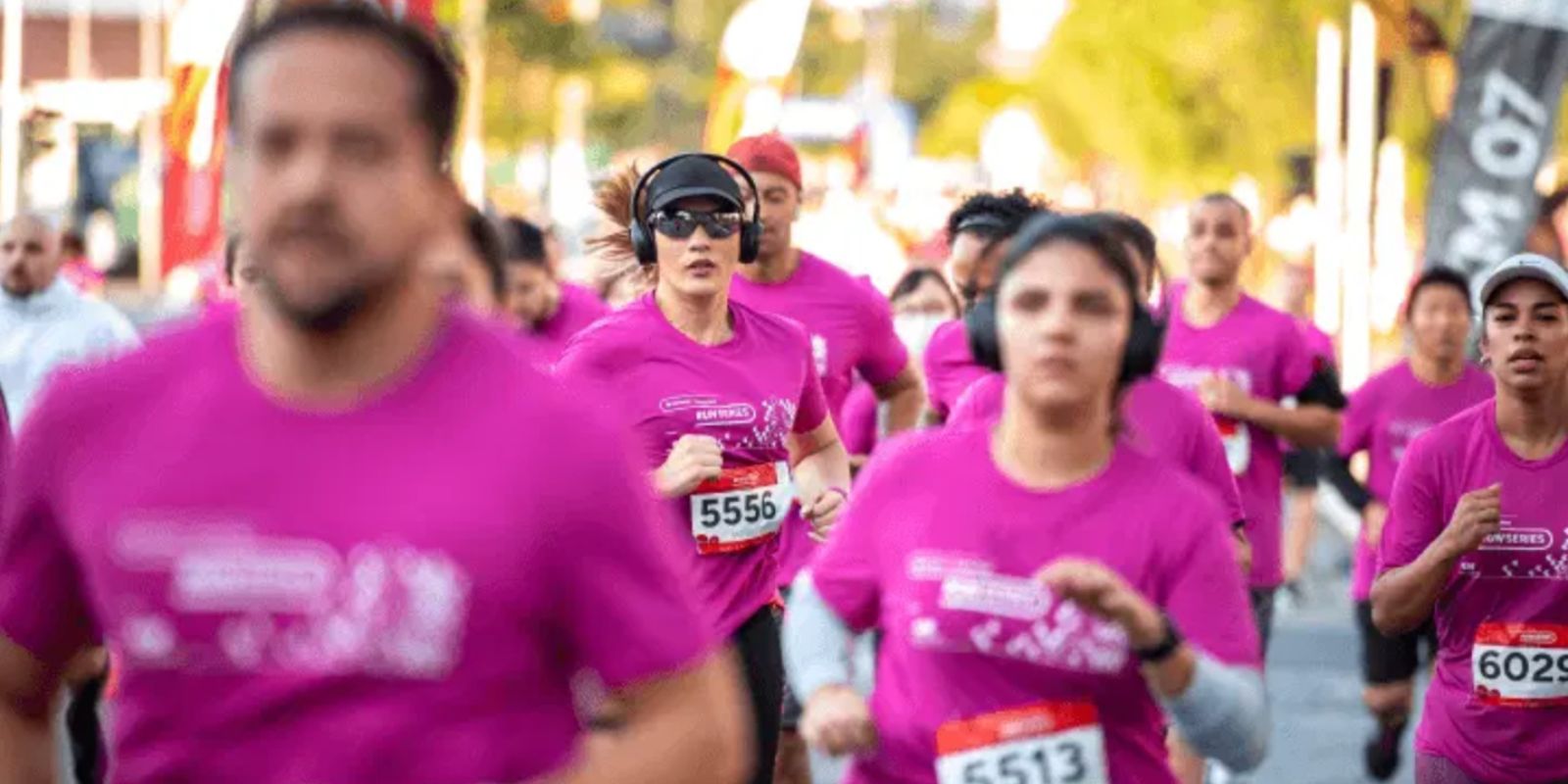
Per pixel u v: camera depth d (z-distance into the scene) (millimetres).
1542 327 8375
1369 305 30219
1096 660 5789
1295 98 37688
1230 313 13156
